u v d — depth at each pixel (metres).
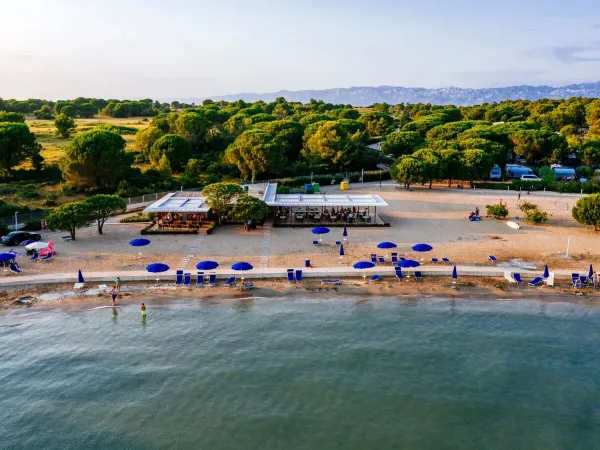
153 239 62.09
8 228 63.53
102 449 25.89
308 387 31.31
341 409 29.19
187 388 31.17
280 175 110.94
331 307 43.59
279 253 56.50
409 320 41.16
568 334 38.88
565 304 44.50
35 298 44.53
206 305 43.78
